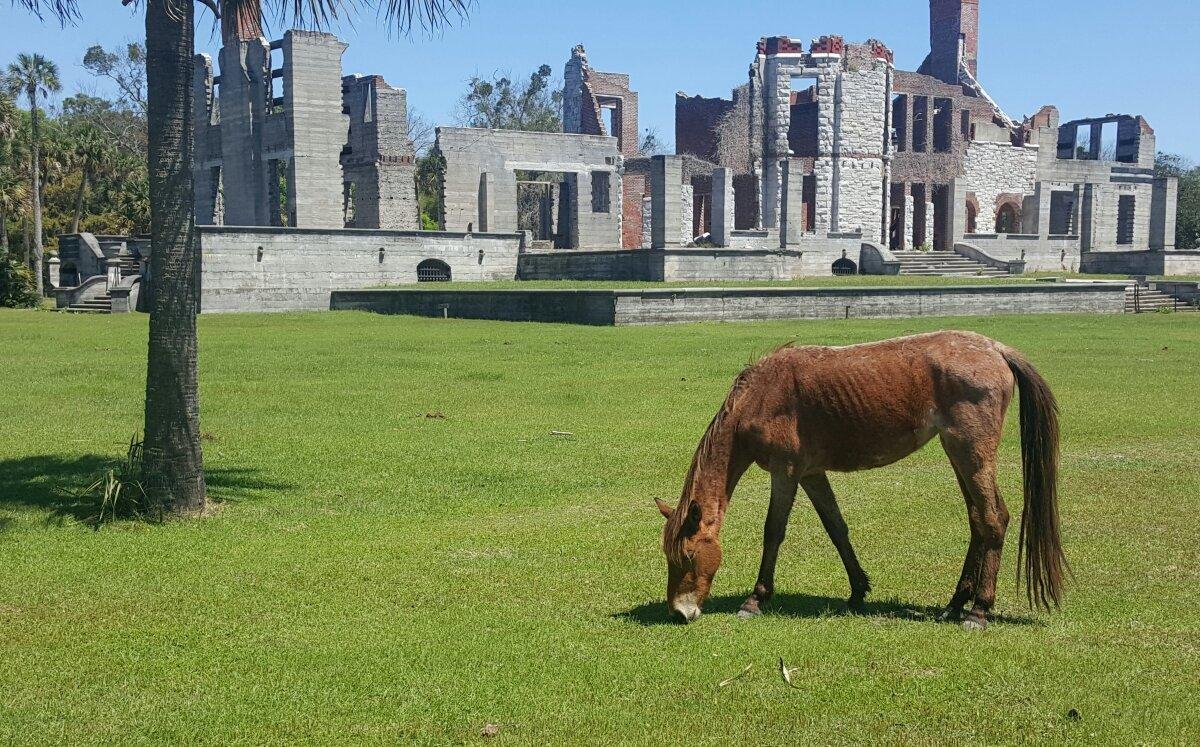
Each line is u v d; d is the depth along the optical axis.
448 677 6.27
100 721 5.71
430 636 7.05
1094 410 17.22
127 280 44.84
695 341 28.45
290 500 11.47
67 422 16.16
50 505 11.09
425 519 10.66
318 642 6.97
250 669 6.46
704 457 7.30
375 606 7.80
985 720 5.54
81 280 54.62
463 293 37.91
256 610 7.72
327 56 49.59
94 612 7.70
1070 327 34.66
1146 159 80.06
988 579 7.11
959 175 69.81
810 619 7.35
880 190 66.31
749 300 35.75
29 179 63.28
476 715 5.72
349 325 34.66
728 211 55.88
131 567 8.91
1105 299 42.38
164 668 6.50
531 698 5.93
